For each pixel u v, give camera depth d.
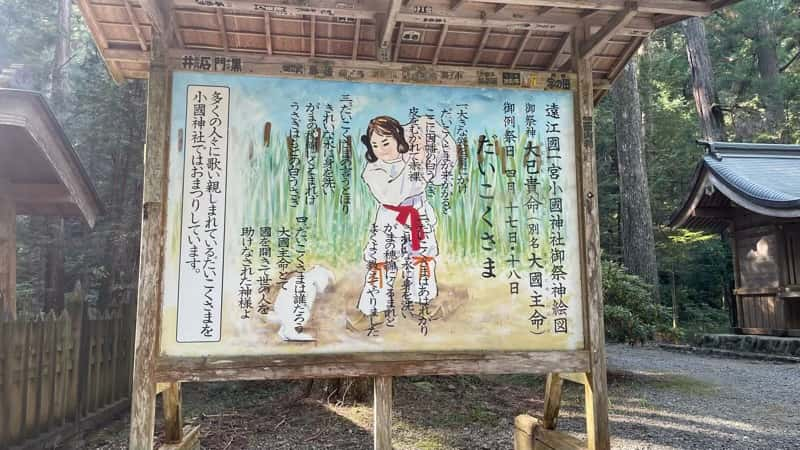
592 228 4.03
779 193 11.44
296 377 3.59
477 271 3.90
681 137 20.66
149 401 3.42
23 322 4.68
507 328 3.88
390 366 3.70
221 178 3.69
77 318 5.62
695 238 16.48
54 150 5.73
